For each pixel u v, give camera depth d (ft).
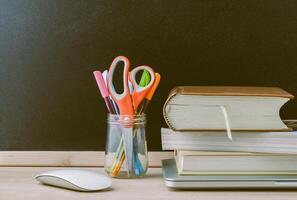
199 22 4.05
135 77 3.92
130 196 3.13
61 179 3.24
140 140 3.63
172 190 3.28
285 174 3.35
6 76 4.12
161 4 4.05
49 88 4.11
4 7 4.10
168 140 3.37
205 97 3.25
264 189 3.32
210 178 3.25
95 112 4.10
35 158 4.11
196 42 4.06
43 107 4.12
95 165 4.09
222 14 4.04
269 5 4.03
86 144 4.12
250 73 4.05
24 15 4.09
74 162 4.09
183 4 4.05
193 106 3.27
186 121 3.30
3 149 4.13
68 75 4.10
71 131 4.12
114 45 4.08
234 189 3.31
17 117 4.13
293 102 4.05
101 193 3.20
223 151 3.35
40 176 3.37
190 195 3.16
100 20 4.07
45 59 4.10
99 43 4.08
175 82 4.07
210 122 3.28
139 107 3.71
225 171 3.34
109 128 3.63
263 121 3.28
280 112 4.06
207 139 3.34
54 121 4.12
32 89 4.12
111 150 3.61
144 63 4.08
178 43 4.06
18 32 4.10
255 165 3.35
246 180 3.22
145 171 3.65
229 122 3.27
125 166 3.59
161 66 4.07
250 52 4.05
